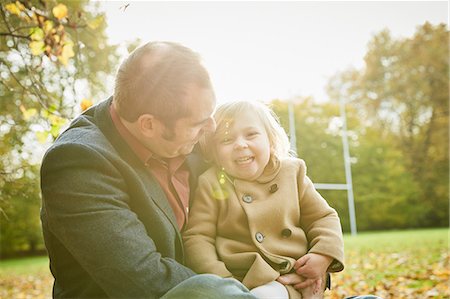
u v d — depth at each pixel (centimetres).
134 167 143
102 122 148
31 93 306
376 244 1024
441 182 1995
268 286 154
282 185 178
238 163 175
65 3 299
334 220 174
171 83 134
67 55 254
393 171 1986
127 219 128
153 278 124
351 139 2009
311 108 1994
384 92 2053
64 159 130
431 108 2016
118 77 142
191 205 173
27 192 350
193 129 140
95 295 131
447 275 516
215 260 160
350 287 489
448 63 1983
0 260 1603
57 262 139
